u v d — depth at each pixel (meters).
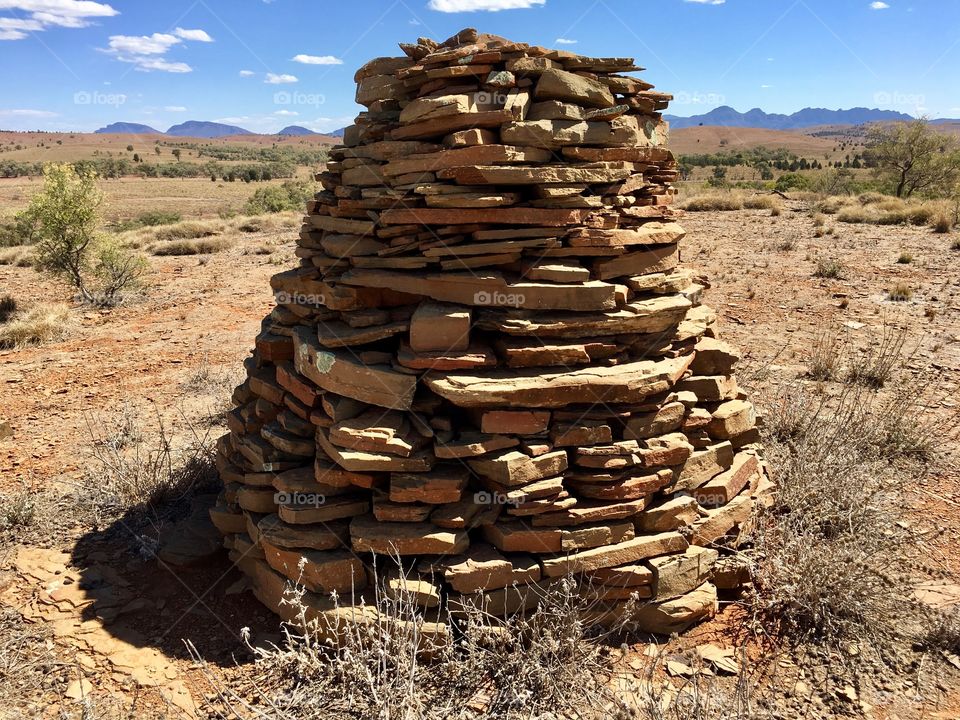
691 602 3.66
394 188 3.82
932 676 3.30
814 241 16.59
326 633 3.44
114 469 5.30
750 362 7.89
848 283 11.91
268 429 4.10
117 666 3.40
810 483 4.48
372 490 3.67
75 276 13.05
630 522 3.65
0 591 4.04
